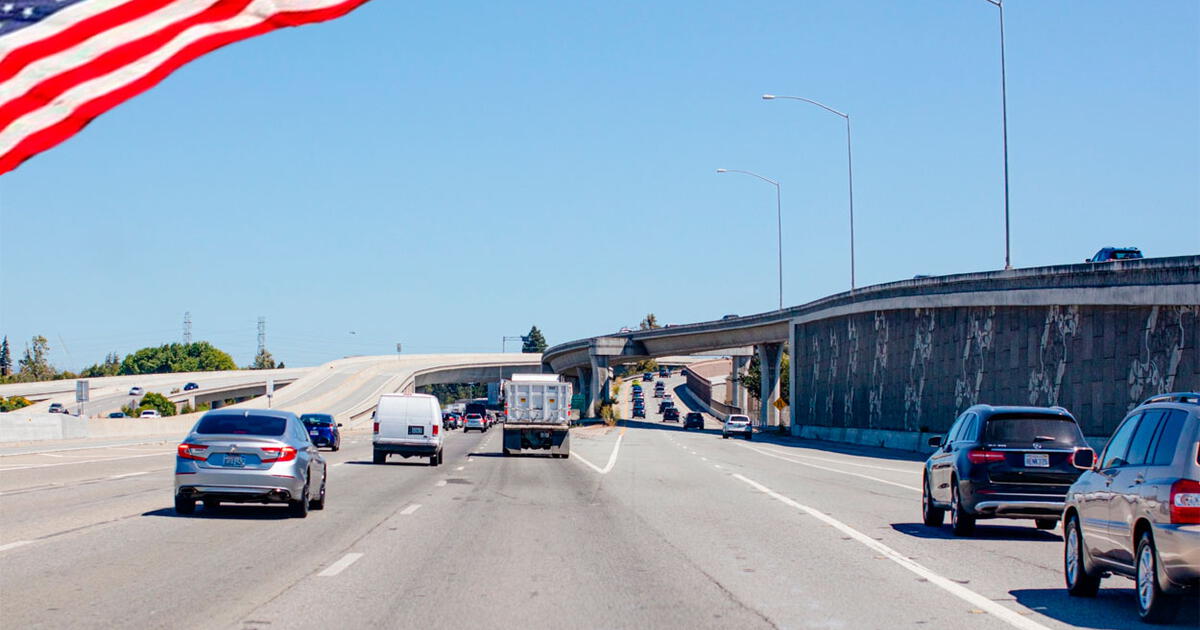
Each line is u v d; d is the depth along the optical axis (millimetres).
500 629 9711
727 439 83812
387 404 38344
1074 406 47250
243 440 18984
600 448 58250
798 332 99312
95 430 61531
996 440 17578
